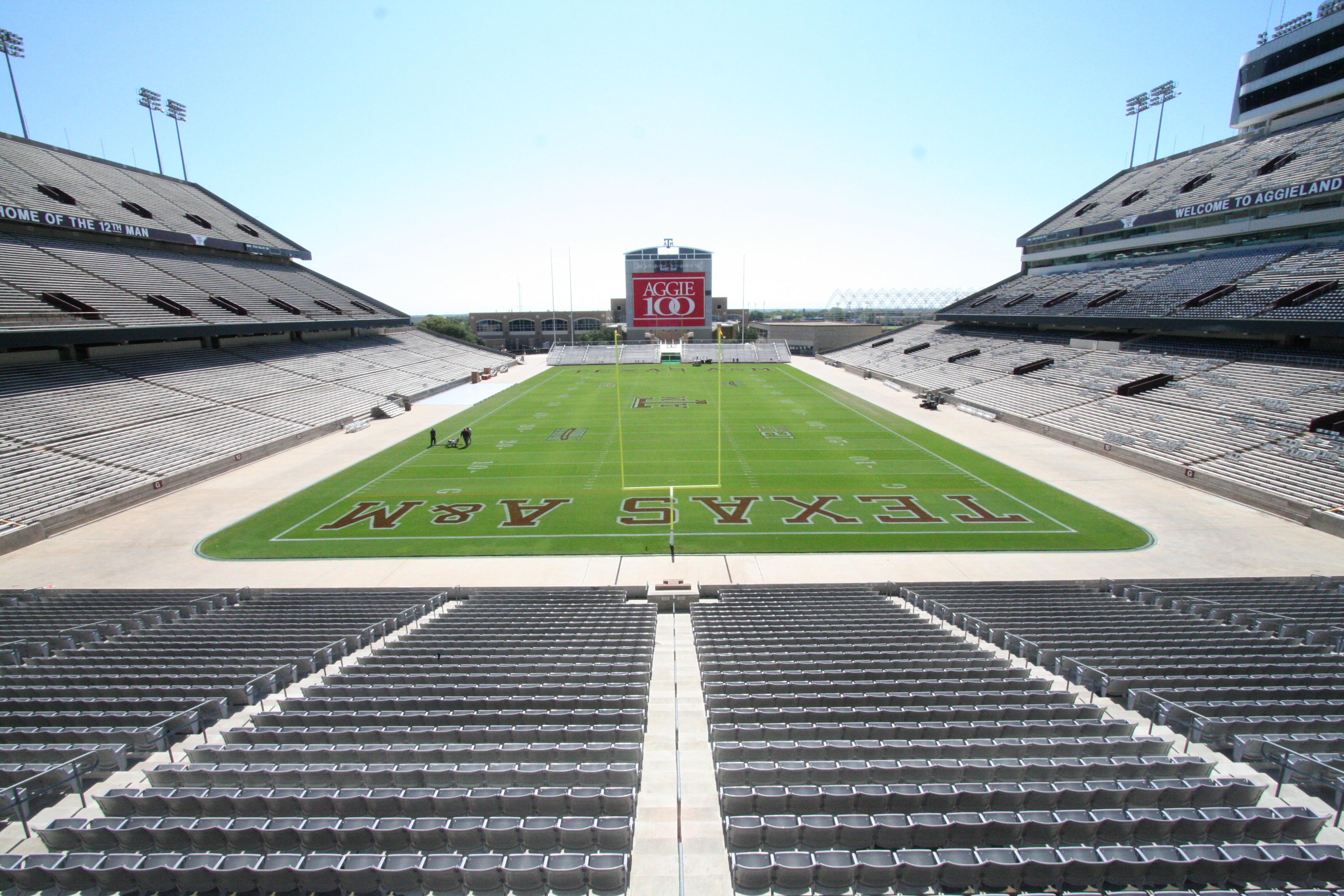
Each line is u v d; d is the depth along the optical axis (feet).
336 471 85.92
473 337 260.42
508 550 59.52
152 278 116.67
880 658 32.99
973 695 27.48
